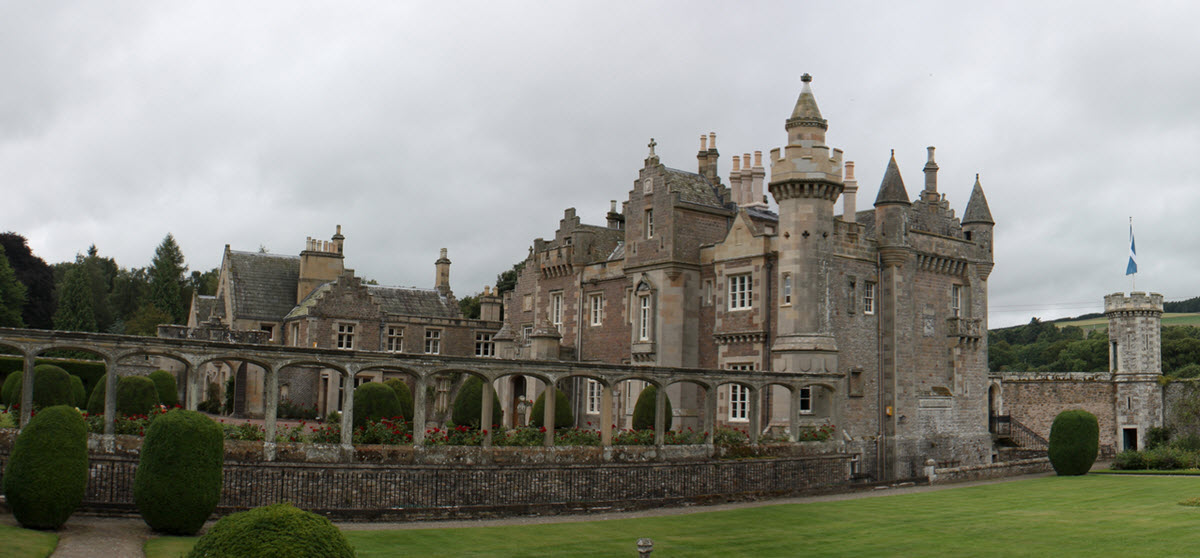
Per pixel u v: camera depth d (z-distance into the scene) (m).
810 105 40.19
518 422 52.75
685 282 45.22
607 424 33.31
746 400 42.12
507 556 21.52
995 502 31.03
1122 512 27.44
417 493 28.22
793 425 37.88
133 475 25.44
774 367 40.03
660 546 23.38
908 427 43.66
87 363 57.84
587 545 23.25
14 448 21.67
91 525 22.56
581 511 28.69
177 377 63.78
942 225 48.47
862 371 42.16
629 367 33.62
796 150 39.75
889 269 43.78
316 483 27.00
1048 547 22.12
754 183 49.53
